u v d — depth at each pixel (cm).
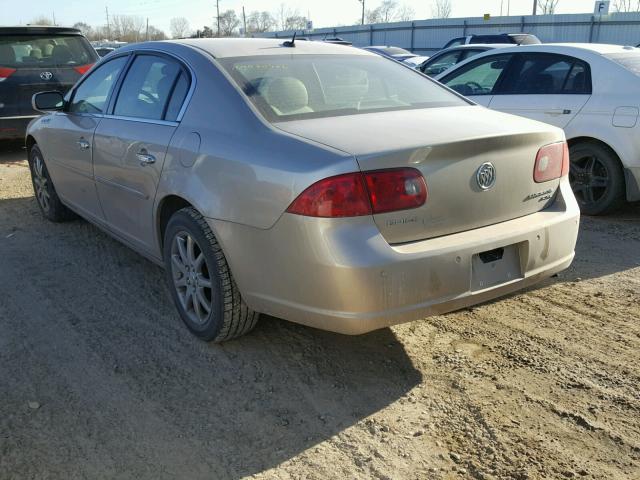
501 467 249
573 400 293
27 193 695
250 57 358
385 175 264
